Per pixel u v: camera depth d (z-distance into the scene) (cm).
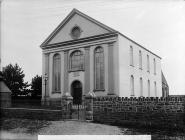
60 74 3803
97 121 1734
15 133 1528
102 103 1734
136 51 3731
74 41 3656
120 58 3231
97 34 3428
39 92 5003
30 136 1440
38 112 2000
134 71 3606
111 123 1673
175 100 1459
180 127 1426
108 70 3275
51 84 3859
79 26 3641
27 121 1888
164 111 1490
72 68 3706
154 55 4509
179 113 1438
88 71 3475
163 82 5253
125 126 1589
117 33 3222
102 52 3394
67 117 1842
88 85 3450
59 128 1580
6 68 4856
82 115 1936
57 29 3869
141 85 3859
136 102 1597
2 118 2089
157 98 1521
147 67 4175
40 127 1655
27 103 3228
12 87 4841
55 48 3884
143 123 1556
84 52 3550
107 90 3256
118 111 1661
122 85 3228
